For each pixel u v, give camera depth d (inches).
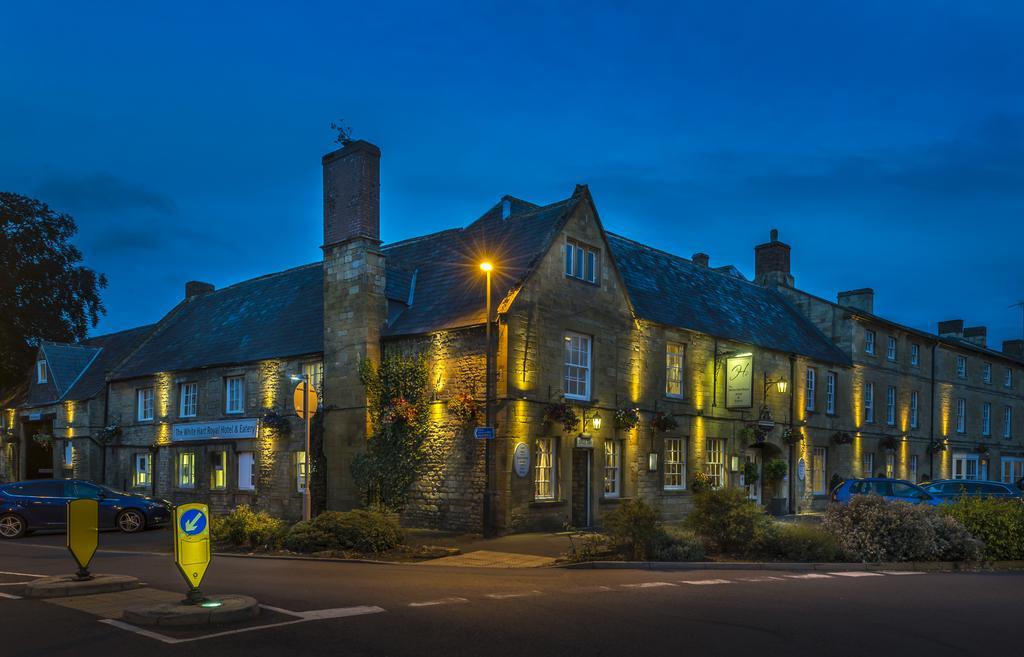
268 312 1071.0
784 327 1194.6
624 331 869.8
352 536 605.0
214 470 1032.8
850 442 1220.5
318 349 897.5
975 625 350.9
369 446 815.1
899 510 625.0
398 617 341.7
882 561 598.2
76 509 414.0
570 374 811.4
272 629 317.7
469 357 770.2
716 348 994.7
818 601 406.0
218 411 1027.9
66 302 1681.8
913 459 1379.2
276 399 955.3
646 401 884.6
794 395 1109.1
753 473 1010.1
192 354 1099.9
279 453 936.9
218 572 493.4
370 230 859.4
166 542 723.4
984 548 635.5
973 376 1589.6
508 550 625.0
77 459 1229.7
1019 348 2033.7
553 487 782.5
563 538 687.7
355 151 868.6
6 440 1411.2
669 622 342.6
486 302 769.6
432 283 889.5
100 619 335.0
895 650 301.3
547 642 301.7
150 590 406.9
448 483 771.4
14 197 1609.3
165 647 288.7
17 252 1587.1
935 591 455.2
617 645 299.4
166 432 1099.9
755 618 354.9
